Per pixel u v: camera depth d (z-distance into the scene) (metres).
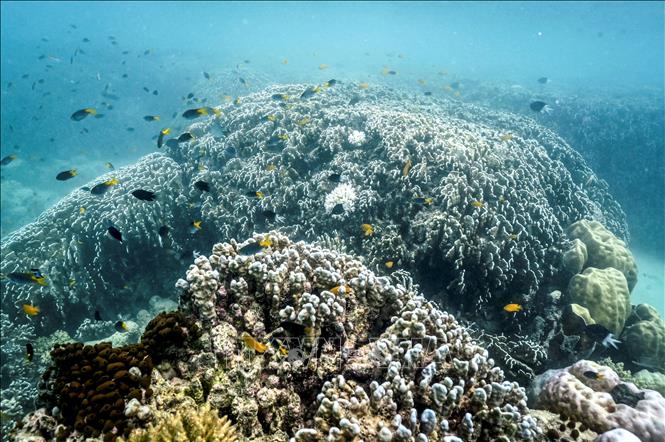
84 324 8.54
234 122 11.60
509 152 10.07
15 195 24.59
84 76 34.31
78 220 9.30
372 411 2.96
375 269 7.30
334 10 87.88
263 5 90.19
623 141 19.06
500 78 48.91
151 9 131.00
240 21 158.50
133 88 33.38
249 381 3.23
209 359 3.27
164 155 12.09
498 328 7.31
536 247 7.75
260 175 9.41
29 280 5.96
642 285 13.98
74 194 10.54
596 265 8.48
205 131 12.61
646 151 18.30
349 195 8.20
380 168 8.56
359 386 3.12
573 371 4.83
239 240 8.82
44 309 8.45
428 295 7.48
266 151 10.19
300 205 8.80
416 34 166.00
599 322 7.27
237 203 9.17
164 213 9.69
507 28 94.38
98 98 32.19
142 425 2.71
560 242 8.40
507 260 7.18
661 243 16.64
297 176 9.60
